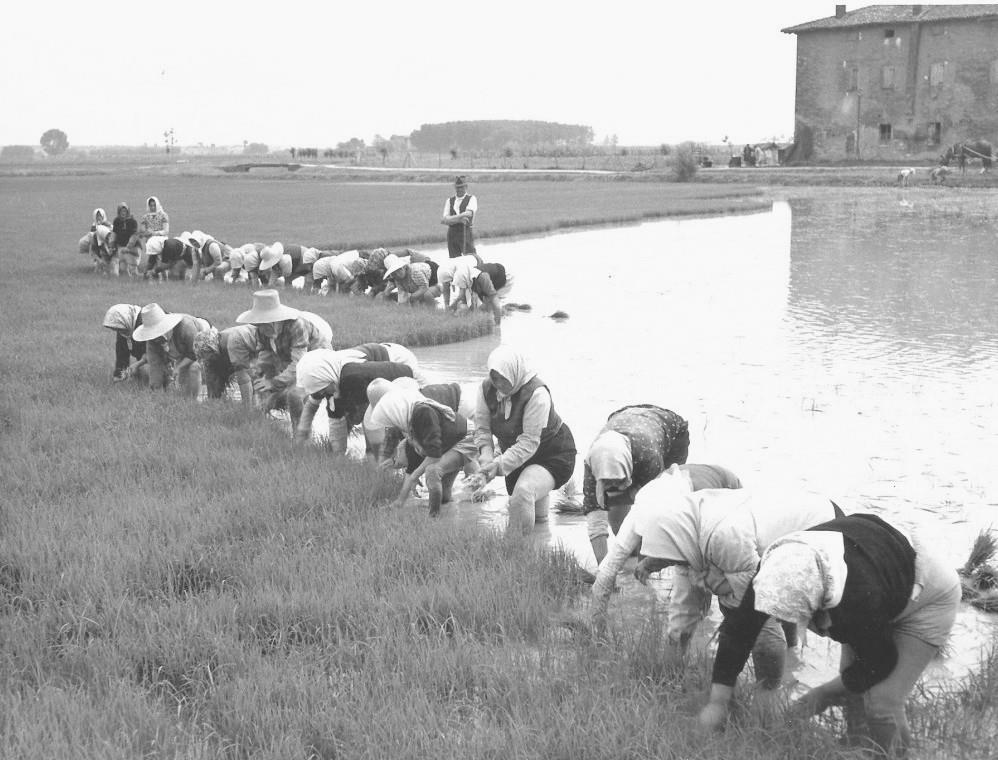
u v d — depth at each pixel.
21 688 6.45
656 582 8.44
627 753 5.62
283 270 24.47
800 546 5.23
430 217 48.31
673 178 86.12
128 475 10.74
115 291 24.27
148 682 6.67
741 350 17.83
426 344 18.69
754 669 6.70
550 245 37.56
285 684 6.35
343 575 8.07
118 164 181.00
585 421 13.23
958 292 24.09
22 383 14.80
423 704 6.11
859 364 16.45
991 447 11.83
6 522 9.25
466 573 8.09
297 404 12.96
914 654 5.55
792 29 91.94
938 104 85.44
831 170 82.50
